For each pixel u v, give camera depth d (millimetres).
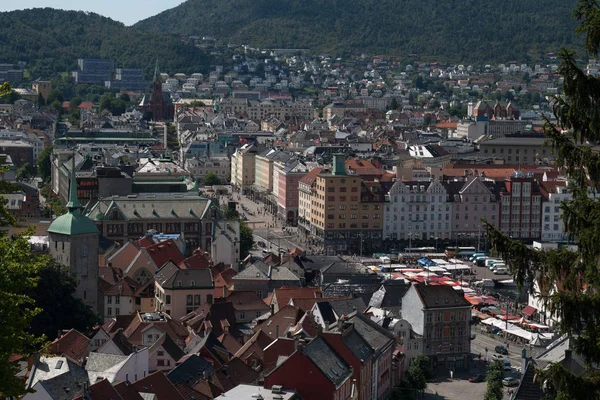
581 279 109062
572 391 104438
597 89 107812
